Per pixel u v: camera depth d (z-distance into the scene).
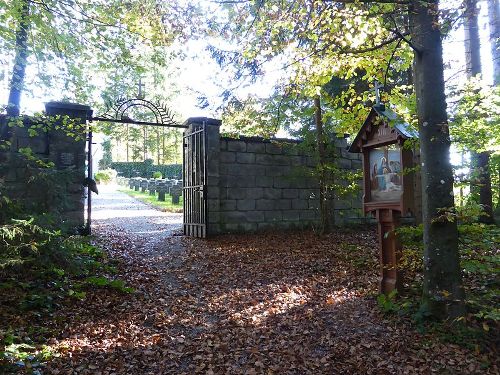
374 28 5.22
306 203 11.77
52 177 6.57
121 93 13.53
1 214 5.26
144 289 5.92
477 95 6.64
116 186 33.59
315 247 8.90
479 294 4.88
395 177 5.20
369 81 7.00
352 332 4.41
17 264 4.95
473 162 9.08
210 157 10.41
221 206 10.64
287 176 10.98
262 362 3.80
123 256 7.72
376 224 12.66
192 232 10.54
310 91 6.79
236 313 5.10
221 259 7.80
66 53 8.44
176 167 34.59
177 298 5.62
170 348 4.07
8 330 3.91
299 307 5.27
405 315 4.61
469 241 5.21
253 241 9.64
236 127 9.56
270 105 8.45
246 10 5.85
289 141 11.50
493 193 10.53
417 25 4.40
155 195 24.02
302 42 5.89
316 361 3.82
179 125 10.68
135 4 7.00
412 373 3.56
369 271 6.86
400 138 5.00
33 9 7.43
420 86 4.45
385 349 4.00
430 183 4.36
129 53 8.23
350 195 11.40
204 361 3.82
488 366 3.60
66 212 8.72
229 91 7.16
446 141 4.34
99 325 4.54
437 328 4.16
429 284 4.36
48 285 5.32
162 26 6.80
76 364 3.61
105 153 40.38
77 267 5.69
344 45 5.43
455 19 4.31
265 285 6.25
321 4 5.08
